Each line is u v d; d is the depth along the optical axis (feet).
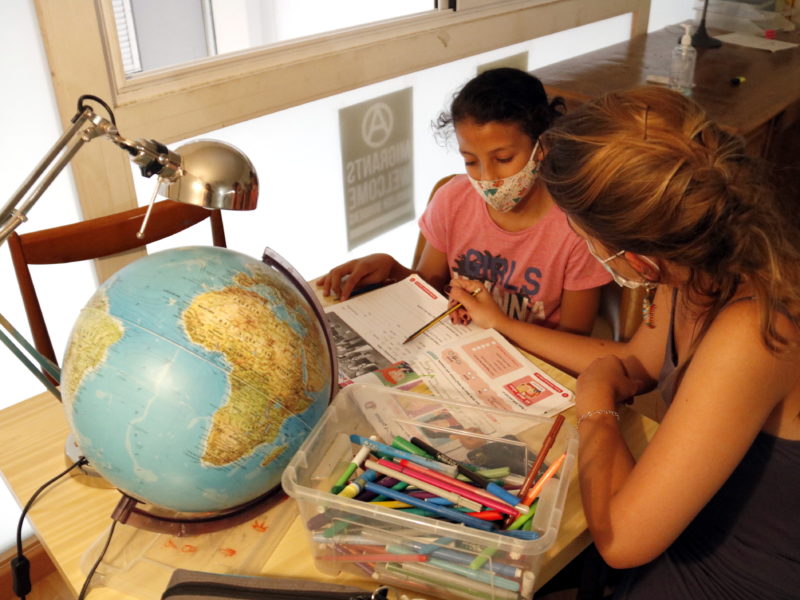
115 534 2.67
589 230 2.48
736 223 2.26
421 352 3.60
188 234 5.55
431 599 2.44
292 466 2.45
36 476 2.96
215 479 2.40
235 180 2.50
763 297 2.36
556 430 2.69
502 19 6.79
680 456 2.50
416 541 2.34
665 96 2.38
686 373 2.62
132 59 5.17
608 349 3.66
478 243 4.76
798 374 2.54
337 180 6.35
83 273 5.07
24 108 4.40
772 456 2.75
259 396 2.36
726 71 7.13
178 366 2.27
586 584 3.49
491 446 2.82
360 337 3.71
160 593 2.45
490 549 2.26
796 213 2.55
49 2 4.01
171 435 2.27
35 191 2.47
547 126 4.06
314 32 6.05
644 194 2.23
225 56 5.04
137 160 2.42
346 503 2.33
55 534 2.70
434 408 3.04
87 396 2.31
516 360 3.57
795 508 2.79
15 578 2.81
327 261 6.67
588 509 2.64
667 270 2.56
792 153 7.66
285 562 2.57
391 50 5.96
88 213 4.67
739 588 2.93
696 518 3.07
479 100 3.96
